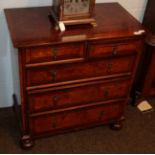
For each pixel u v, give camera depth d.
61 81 1.57
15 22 1.50
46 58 1.44
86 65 1.55
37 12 1.63
